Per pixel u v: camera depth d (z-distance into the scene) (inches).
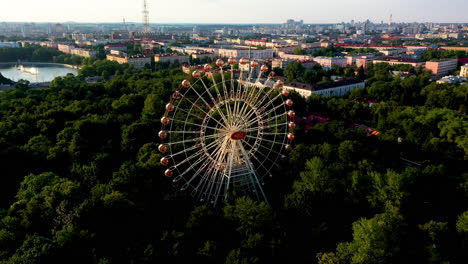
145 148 5787.4
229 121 4857.3
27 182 4783.5
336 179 4926.2
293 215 4638.3
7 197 5059.1
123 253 3759.8
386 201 4534.9
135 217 4288.9
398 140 6850.4
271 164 6058.1
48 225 4092.0
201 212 4352.9
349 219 4702.3
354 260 3666.3
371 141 6697.8
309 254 4217.5
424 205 4832.7
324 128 6934.1
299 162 5634.8
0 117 7549.2
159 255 3698.3
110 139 6397.6
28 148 5871.1
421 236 4114.2
